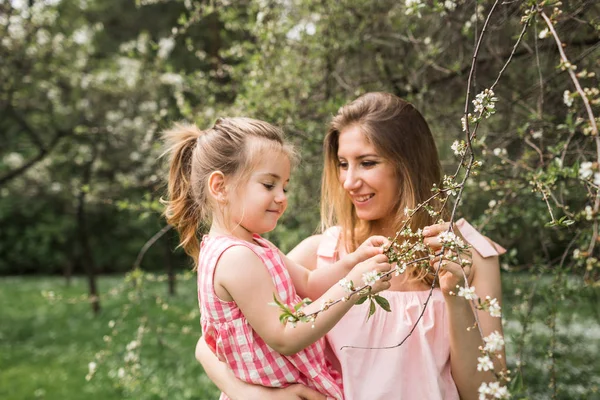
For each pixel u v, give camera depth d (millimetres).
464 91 3379
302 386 1649
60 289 13227
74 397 5391
